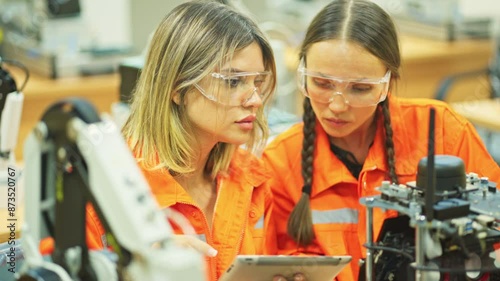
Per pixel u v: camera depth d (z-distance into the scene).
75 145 1.33
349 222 2.22
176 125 1.99
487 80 5.13
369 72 2.02
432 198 1.46
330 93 2.06
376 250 1.67
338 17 2.05
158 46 1.99
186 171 2.04
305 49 2.10
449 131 2.26
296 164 2.29
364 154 2.27
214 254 1.74
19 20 4.93
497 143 4.58
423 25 5.68
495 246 1.58
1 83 2.48
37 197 1.46
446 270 1.46
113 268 1.39
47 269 1.44
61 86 4.52
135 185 1.27
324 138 2.26
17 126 2.53
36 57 4.76
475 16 5.73
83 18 5.05
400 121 2.26
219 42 1.93
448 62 5.40
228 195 2.15
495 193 1.59
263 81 2.05
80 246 1.44
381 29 2.04
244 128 2.00
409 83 5.31
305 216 2.21
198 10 1.98
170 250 1.24
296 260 1.71
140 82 2.06
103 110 4.68
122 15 5.71
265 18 6.09
